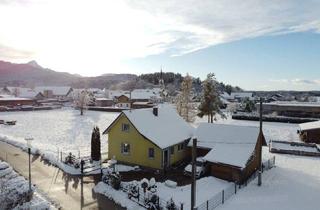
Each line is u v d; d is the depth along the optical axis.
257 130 29.52
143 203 20.23
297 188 23.97
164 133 30.95
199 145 31.39
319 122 49.12
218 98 58.56
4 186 21.36
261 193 22.80
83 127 55.56
